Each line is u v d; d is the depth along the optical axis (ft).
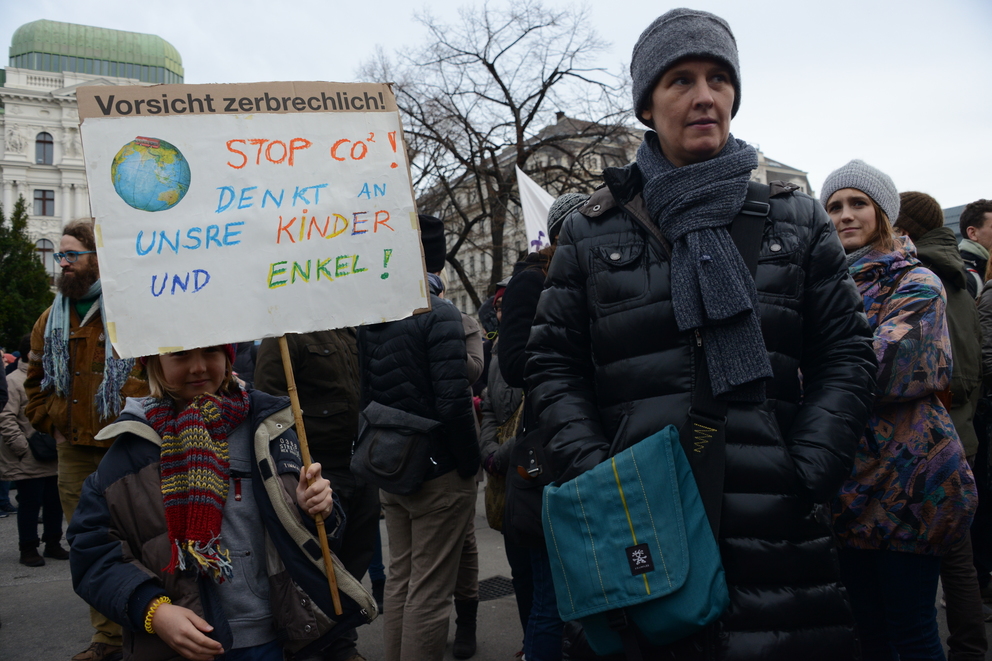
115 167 6.66
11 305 110.42
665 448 5.66
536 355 6.68
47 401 12.39
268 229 7.06
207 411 6.61
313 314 7.09
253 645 6.64
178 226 6.79
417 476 10.07
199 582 6.36
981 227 16.38
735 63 6.38
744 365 5.74
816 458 5.72
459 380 10.27
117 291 6.54
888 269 8.89
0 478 18.42
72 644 13.11
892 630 8.39
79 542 6.25
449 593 10.35
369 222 7.41
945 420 8.27
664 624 5.44
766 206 6.19
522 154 75.66
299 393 12.09
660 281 6.12
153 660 6.15
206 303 6.79
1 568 18.62
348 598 6.81
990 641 11.64
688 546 5.50
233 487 6.77
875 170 9.50
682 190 6.05
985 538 12.14
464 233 77.10
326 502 6.67
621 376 6.17
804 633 5.61
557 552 5.86
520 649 12.34
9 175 189.37
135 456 6.52
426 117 74.23
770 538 5.71
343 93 7.50
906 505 8.07
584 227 6.64
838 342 6.26
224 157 7.01
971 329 11.10
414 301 7.45
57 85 198.39
